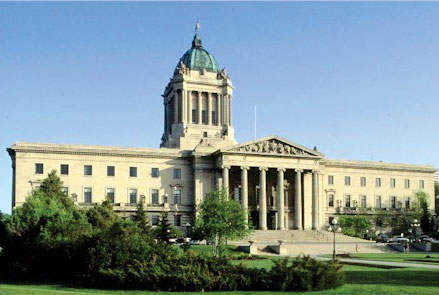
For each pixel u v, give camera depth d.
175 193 138.75
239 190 141.00
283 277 42.75
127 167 136.12
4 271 56.75
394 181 165.12
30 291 38.34
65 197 103.19
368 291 41.56
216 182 137.00
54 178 106.56
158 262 45.75
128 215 132.12
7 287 41.44
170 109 171.62
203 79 165.50
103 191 133.00
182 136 157.12
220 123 165.50
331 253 102.69
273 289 42.78
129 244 47.78
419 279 51.00
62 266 54.28
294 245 107.69
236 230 86.19
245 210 100.75
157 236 96.38
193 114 163.75
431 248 115.81
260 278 43.22
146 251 47.62
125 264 46.91
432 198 169.88
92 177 132.62
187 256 47.00
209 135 162.25
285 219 144.38
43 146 128.88
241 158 134.00
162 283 43.69
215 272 44.12
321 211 149.50
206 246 99.56
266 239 123.69
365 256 91.31
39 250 55.72
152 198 136.75
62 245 54.34
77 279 49.25
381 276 54.00
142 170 137.25
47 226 57.66
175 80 163.75
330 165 155.50
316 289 42.44
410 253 104.50
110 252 47.53
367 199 159.75
